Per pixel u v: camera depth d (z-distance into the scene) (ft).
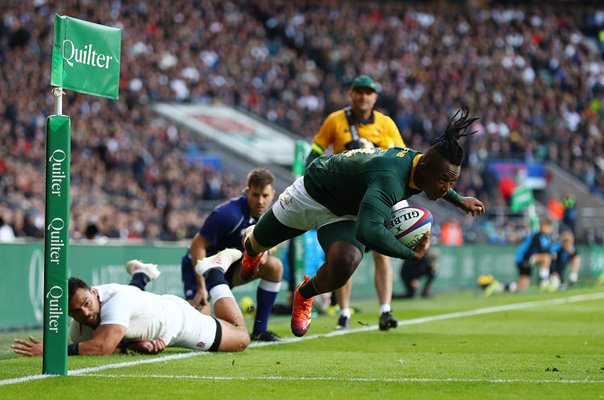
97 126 322.55
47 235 74.74
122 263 152.35
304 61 458.50
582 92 481.46
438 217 363.56
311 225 82.69
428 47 474.08
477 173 388.37
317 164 80.74
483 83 462.60
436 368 86.12
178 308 93.61
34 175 273.54
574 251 281.13
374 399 67.41
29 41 375.04
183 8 443.73
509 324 143.33
